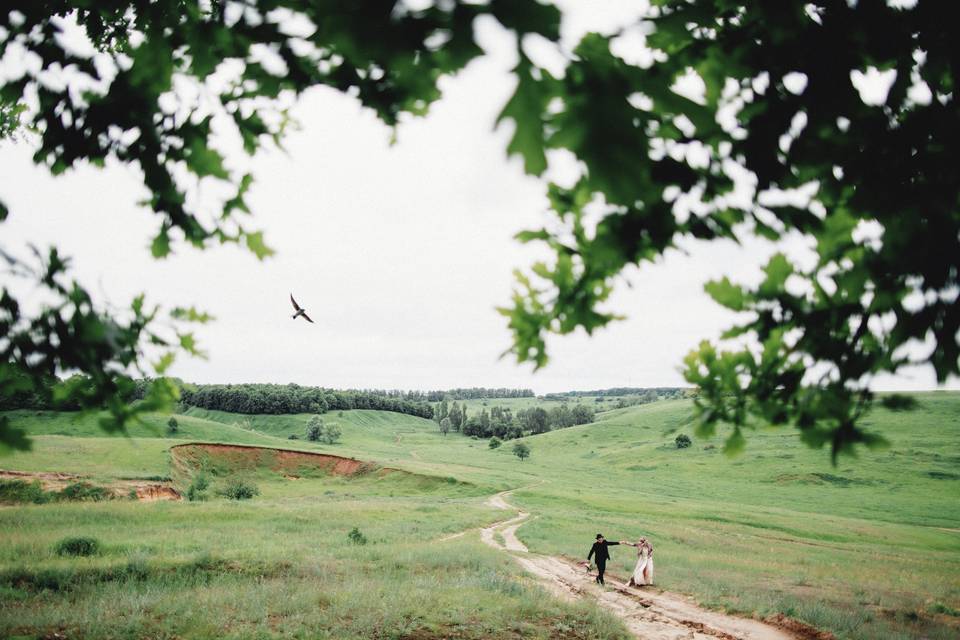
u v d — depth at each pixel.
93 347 1.92
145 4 1.86
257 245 2.37
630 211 1.59
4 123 2.13
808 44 1.45
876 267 1.66
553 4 0.66
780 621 11.45
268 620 9.20
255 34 1.77
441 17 0.69
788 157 1.50
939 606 14.40
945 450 92.69
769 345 1.94
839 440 1.82
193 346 2.27
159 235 2.28
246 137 2.18
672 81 1.49
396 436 176.75
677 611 12.42
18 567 12.45
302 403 185.88
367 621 9.12
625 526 36.12
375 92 1.67
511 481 73.81
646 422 155.25
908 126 1.49
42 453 54.72
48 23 1.96
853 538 42.19
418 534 26.27
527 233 2.29
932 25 1.47
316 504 40.94
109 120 2.05
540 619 10.29
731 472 91.44
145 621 8.84
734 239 1.62
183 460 68.31
